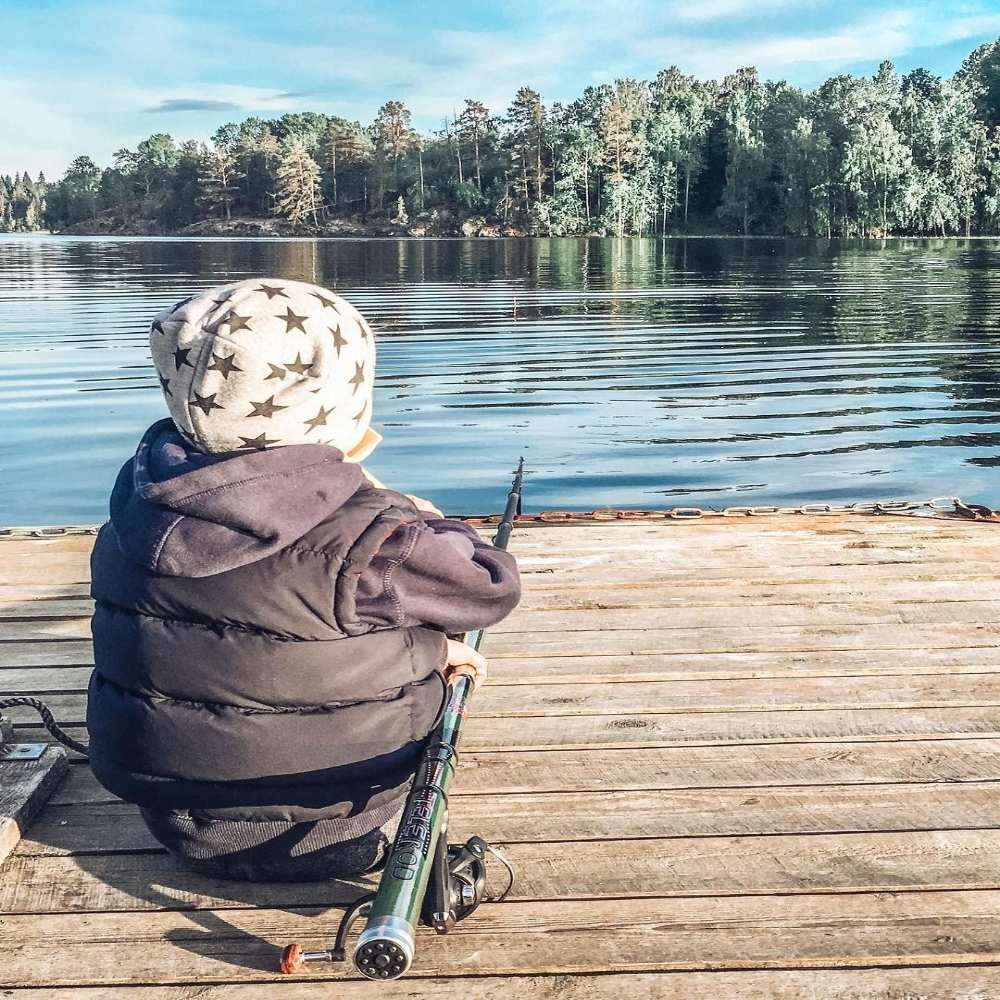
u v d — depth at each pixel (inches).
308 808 78.5
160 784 77.7
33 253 2353.6
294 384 69.1
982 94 4589.1
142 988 78.0
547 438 416.8
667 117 4389.8
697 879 90.0
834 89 4104.3
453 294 1118.4
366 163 5201.8
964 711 120.2
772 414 464.4
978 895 87.4
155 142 7047.2
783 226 3996.1
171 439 74.0
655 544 181.0
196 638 73.2
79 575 170.2
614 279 1390.3
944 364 606.5
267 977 78.9
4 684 130.3
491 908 86.3
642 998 76.6
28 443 408.2
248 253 2327.8
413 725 78.8
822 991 77.1
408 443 408.2
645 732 116.1
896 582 161.2
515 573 81.0
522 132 4399.6
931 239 3484.3
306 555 71.3
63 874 91.2
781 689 126.2
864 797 102.7
